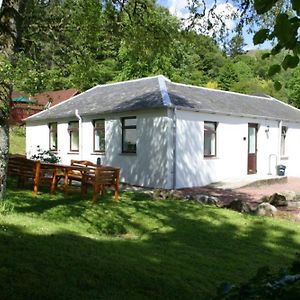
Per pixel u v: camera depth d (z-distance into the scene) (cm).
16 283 479
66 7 1207
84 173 1223
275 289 208
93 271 542
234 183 1859
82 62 1255
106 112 1938
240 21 810
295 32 215
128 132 1905
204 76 4644
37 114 2531
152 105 1731
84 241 702
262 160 2203
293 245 809
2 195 898
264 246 788
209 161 1886
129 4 1202
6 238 656
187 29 1079
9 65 775
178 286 527
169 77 3666
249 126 2138
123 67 3628
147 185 1791
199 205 1188
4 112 885
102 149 2048
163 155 1727
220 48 1035
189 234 854
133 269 570
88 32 1219
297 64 246
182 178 1759
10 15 885
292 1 196
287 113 2503
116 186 1189
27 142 2595
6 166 909
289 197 1511
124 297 472
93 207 1044
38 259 568
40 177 1223
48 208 982
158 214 1026
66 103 2498
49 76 864
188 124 1789
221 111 1908
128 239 804
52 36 1230
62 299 450
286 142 2412
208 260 669
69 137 2259
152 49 1244
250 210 1163
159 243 769
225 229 905
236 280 577
